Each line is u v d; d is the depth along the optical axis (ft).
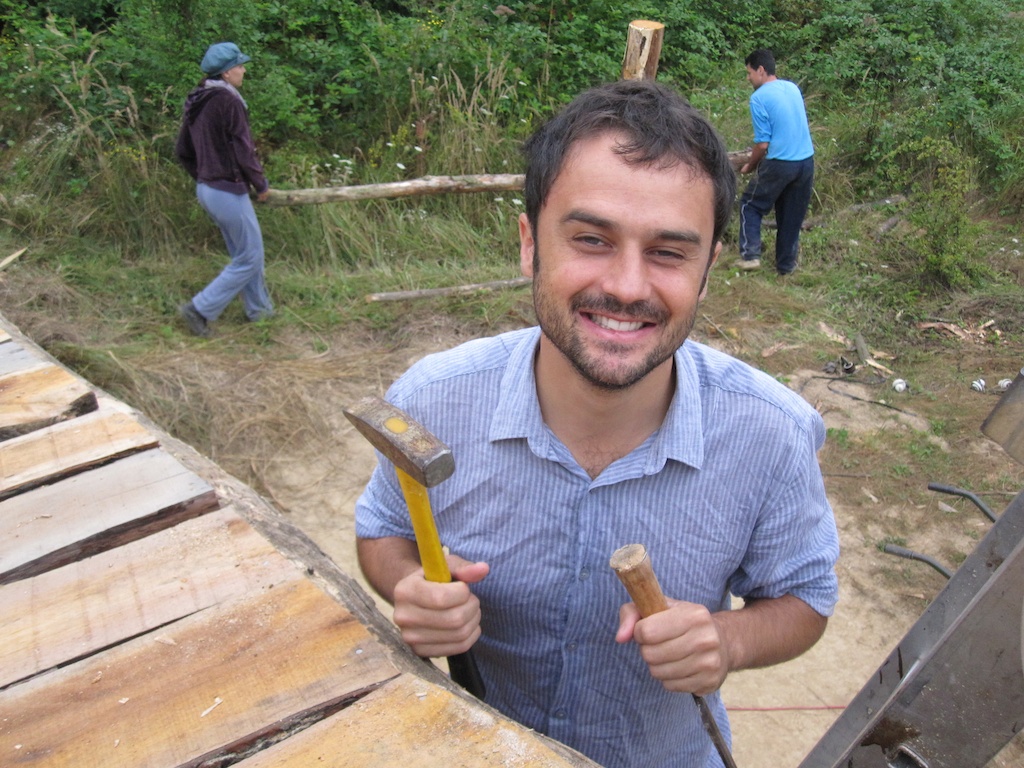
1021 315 19.92
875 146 26.17
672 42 30.89
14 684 3.81
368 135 23.73
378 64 23.48
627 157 3.77
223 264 19.29
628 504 4.60
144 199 19.61
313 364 16.70
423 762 3.46
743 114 26.50
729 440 4.55
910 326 19.74
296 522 13.24
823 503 5.04
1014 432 4.58
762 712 10.44
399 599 4.25
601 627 4.84
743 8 34.06
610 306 3.90
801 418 4.69
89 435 5.57
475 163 22.40
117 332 16.78
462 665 4.97
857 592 12.25
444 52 24.17
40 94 21.31
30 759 3.45
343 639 4.02
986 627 4.12
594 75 26.14
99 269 18.31
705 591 4.85
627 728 5.22
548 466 4.58
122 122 21.07
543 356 4.52
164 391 15.35
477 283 19.44
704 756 5.84
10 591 4.32
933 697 4.42
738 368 4.75
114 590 4.32
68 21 23.24
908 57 31.14
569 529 4.67
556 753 3.52
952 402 16.81
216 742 3.51
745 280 21.07
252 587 4.33
